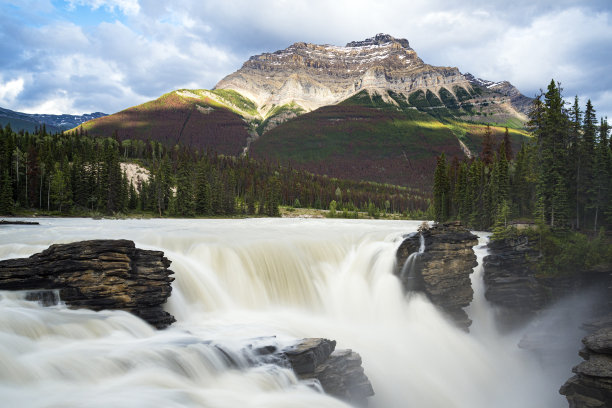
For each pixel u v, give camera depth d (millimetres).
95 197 127875
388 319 37750
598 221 53344
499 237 46031
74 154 158125
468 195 79438
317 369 21875
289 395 19797
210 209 147125
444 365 34031
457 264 38500
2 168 113438
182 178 140125
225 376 20094
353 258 43344
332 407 19609
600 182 52094
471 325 43031
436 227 40469
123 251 25438
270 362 21266
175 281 29719
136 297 25031
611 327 30172
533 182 65188
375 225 81500
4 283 23422
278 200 198500
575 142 55062
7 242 38625
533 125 65188
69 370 17594
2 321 19391
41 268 24234
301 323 30766
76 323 21438
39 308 22922
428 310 37812
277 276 37031
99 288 24188
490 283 43281
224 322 27922
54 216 112750
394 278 39969
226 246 36875
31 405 15234
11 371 16797
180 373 19312
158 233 47719
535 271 43344
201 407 16938
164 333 24359
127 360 18906
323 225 78438
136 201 143000
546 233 45219
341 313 37031
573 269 42531
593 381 25281
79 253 24594
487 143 98062
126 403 15969
